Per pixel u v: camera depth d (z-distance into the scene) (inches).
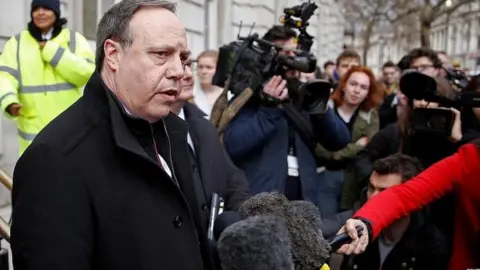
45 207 52.6
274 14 486.3
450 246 101.3
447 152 115.0
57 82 150.1
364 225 84.1
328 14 1013.2
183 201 58.6
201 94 223.8
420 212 98.7
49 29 151.6
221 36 429.4
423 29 1100.5
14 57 147.5
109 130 56.9
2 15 181.3
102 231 54.8
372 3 1475.1
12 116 139.3
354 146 149.1
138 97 57.1
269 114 126.4
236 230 49.0
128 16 56.6
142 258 55.2
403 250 100.2
